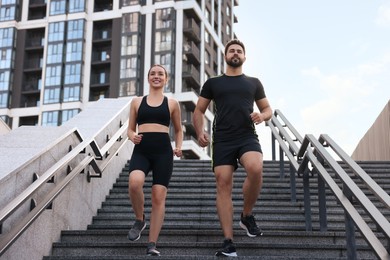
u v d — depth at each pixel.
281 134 8.27
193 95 50.53
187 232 5.54
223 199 4.76
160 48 53.16
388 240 3.09
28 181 4.64
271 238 5.45
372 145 13.23
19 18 59.56
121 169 9.09
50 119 55.09
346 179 3.96
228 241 4.60
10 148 4.84
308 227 5.85
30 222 4.07
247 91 4.94
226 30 64.62
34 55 59.28
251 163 4.68
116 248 5.20
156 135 5.01
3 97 56.75
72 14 57.69
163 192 4.91
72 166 5.94
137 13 55.00
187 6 54.03
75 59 56.28
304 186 6.00
